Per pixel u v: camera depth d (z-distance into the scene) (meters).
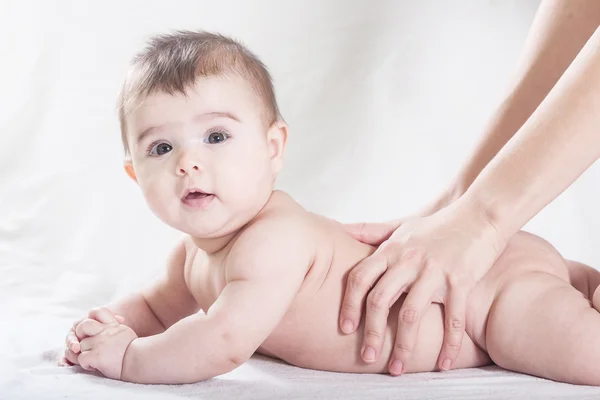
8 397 1.35
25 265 2.64
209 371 1.47
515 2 2.94
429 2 2.96
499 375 1.57
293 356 1.65
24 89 3.08
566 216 2.72
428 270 1.56
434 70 2.96
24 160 3.01
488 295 1.63
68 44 3.11
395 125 2.94
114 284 2.60
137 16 3.09
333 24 3.00
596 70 1.57
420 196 2.85
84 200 2.93
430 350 1.60
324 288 1.60
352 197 2.88
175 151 1.54
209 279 1.64
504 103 2.02
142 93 1.55
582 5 1.96
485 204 1.62
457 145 2.90
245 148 1.55
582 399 1.36
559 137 1.58
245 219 1.57
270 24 3.03
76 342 1.55
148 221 2.88
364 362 1.59
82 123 3.06
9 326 2.05
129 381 1.49
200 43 1.62
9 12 3.13
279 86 3.00
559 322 1.53
